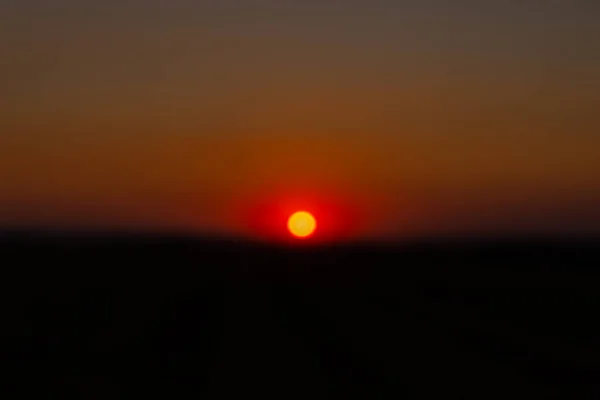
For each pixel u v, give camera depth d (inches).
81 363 1521.9
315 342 1763.0
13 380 1373.0
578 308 2426.2
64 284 3159.5
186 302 2605.8
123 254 6161.4
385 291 3034.0
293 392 1288.1
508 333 1924.2
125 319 2161.7
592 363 1529.3
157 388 1314.0
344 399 1243.8
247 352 1640.0
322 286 3262.8
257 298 2746.1
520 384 1353.3
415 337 1847.9
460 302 2608.3
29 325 2026.3
